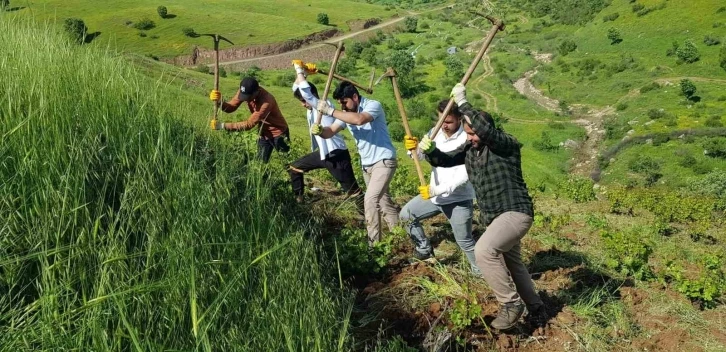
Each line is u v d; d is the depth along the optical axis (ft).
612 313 17.98
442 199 17.97
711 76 233.96
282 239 15.39
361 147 19.98
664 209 41.68
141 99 18.74
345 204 23.22
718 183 143.84
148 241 13.03
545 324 16.75
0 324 11.19
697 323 18.43
